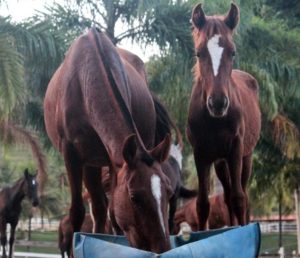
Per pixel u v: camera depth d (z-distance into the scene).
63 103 6.19
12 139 17.45
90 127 5.97
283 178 20.47
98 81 5.59
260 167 19.92
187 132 7.58
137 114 6.62
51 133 6.85
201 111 7.19
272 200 24.48
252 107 8.24
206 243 3.98
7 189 18.72
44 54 14.16
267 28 16.98
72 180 6.20
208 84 6.53
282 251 19.92
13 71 12.43
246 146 8.01
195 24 6.84
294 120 18.81
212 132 7.21
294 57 17.28
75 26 15.90
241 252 4.02
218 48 6.56
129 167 4.43
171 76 16.02
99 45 5.91
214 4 15.41
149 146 6.93
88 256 3.97
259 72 16.25
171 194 4.36
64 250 16.09
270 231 40.12
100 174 6.61
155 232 4.20
